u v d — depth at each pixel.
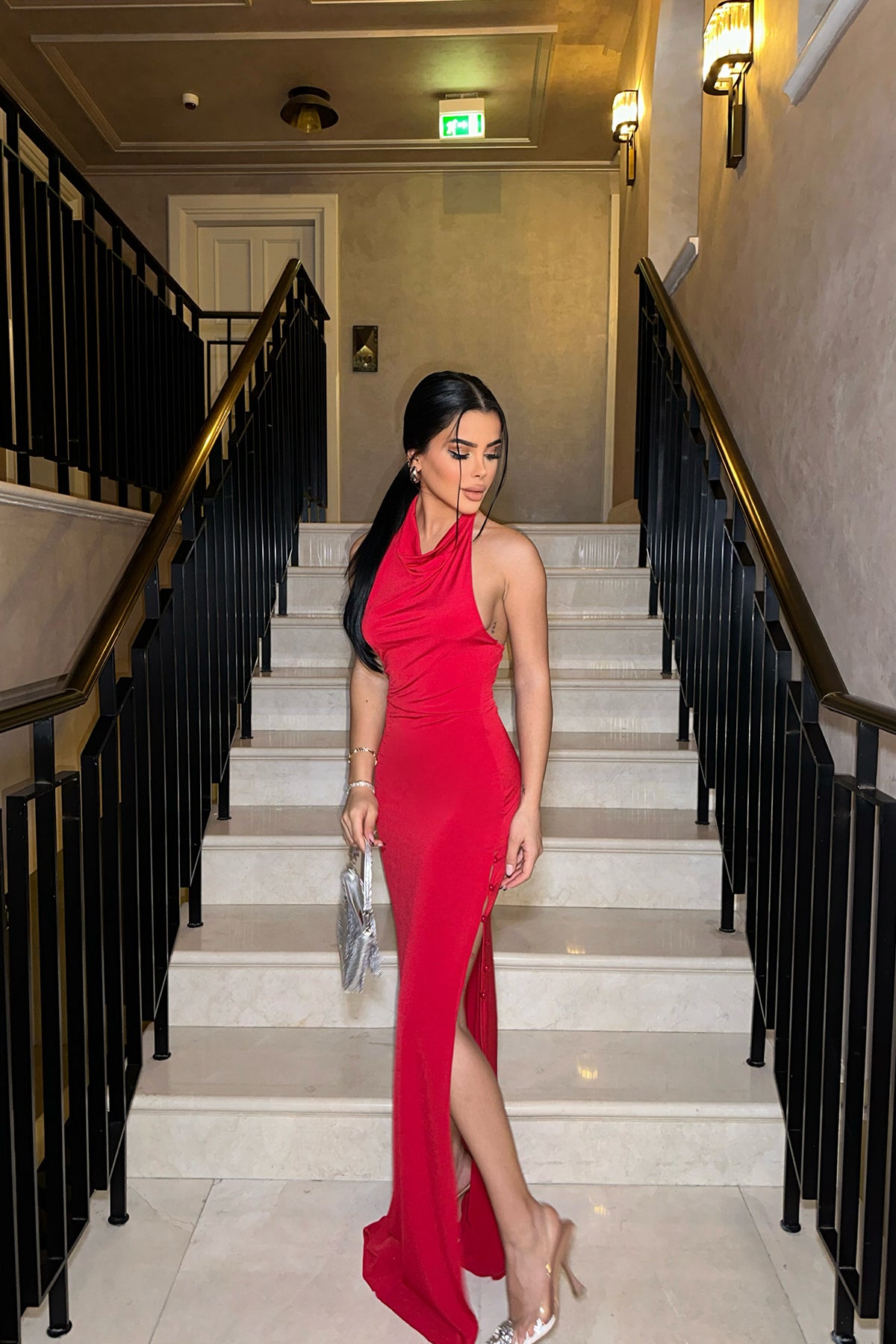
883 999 1.48
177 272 6.58
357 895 1.72
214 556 2.79
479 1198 1.78
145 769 2.14
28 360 2.99
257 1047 2.27
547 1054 2.24
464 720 1.67
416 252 6.51
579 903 2.68
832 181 2.13
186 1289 1.74
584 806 3.00
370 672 1.79
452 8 4.79
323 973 2.35
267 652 3.61
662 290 3.53
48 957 1.60
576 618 3.76
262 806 3.03
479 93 5.54
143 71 5.34
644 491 3.98
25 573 2.74
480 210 6.48
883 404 1.85
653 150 4.41
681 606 3.16
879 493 1.87
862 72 1.96
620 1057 2.23
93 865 1.82
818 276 2.22
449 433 1.58
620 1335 1.63
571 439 6.56
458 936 1.62
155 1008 2.12
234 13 4.82
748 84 2.85
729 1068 2.18
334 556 4.28
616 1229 1.90
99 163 6.42
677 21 4.30
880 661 1.87
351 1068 2.18
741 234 2.93
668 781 2.99
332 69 5.32
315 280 6.61
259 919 2.59
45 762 1.60
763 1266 1.81
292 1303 1.71
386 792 1.71
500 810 1.67
